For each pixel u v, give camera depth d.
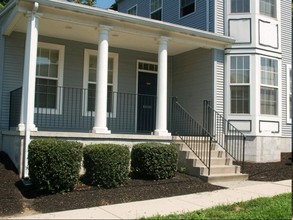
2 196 7.29
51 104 11.70
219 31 13.05
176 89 14.18
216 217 5.99
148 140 10.41
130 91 13.31
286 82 14.02
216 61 12.72
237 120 12.62
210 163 9.98
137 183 8.70
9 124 10.89
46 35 11.67
